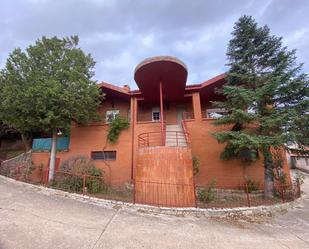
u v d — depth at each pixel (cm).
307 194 1186
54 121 1128
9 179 1021
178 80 1290
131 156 1352
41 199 752
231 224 681
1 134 1923
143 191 916
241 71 1138
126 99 1706
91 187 1023
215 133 1047
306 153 958
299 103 934
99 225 579
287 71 972
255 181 1184
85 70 1209
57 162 1416
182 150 948
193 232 586
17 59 1104
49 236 486
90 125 1473
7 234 475
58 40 1216
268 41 1091
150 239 519
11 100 1055
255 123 1028
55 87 1009
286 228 673
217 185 1209
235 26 1177
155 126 1399
